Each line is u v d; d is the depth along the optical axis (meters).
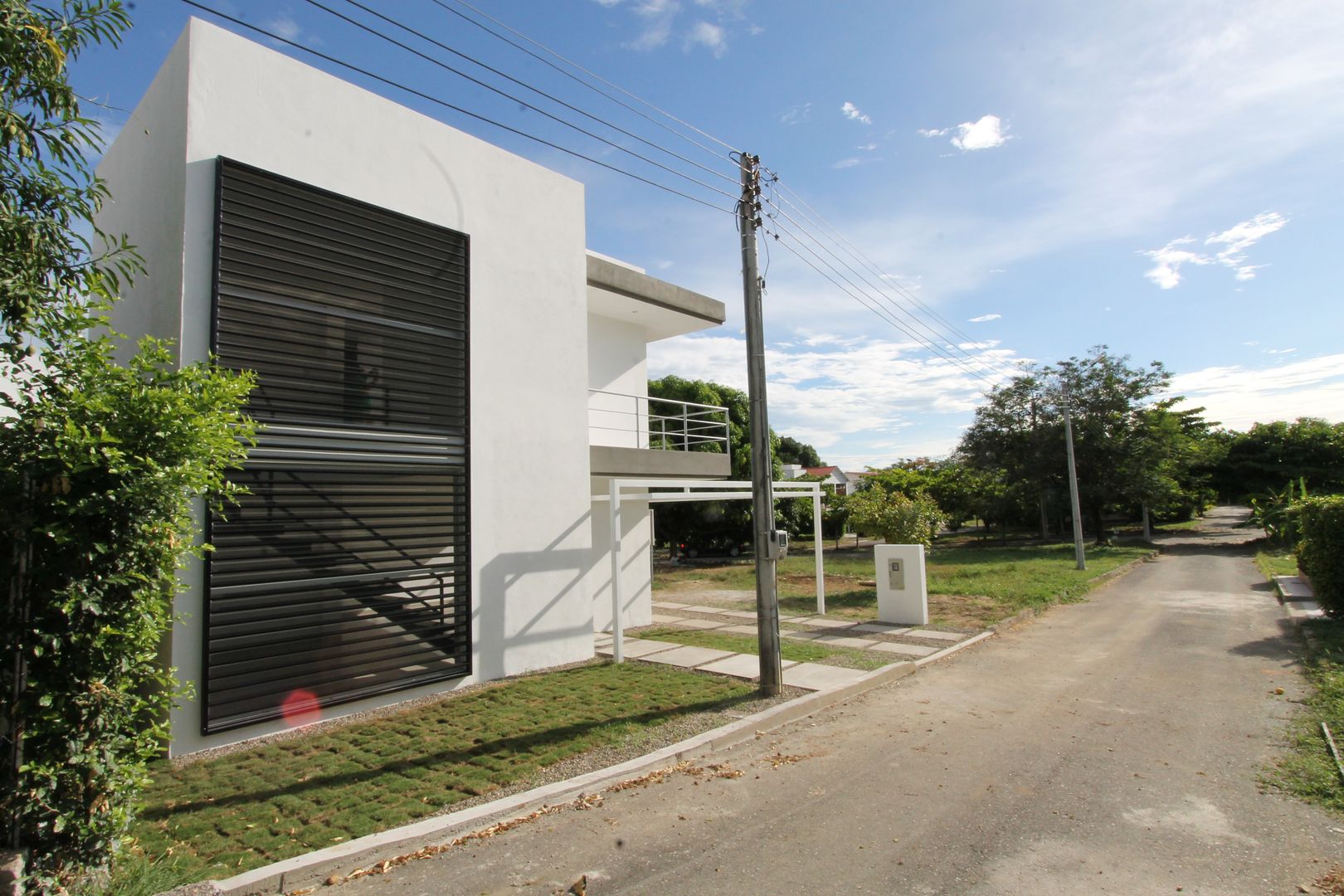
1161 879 3.90
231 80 7.10
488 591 8.91
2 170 3.79
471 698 8.00
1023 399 32.69
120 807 3.92
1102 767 5.66
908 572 12.82
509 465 9.27
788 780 5.60
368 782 5.60
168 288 6.95
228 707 6.70
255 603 6.93
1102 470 31.53
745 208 8.62
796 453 54.91
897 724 7.03
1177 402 39.72
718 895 3.87
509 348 9.40
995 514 37.72
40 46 3.83
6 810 3.48
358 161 8.05
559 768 5.84
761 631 7.97
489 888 4.04
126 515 3.84
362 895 3.99
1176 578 20.22
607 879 4.08
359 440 7.83
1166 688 8.12
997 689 8.34
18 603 3.54
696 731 6.69
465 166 9.12
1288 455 34.31
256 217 7.23
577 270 10.45
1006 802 5.02
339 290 7.82
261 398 7.14
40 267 3.88
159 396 3.95
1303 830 4.45
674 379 32.03
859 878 4.01
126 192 8.11
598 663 9.77
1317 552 11.80
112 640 3.86
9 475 3.58
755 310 8.48
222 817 4.97
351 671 7.59
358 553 7.78
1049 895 3.76
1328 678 7.75
